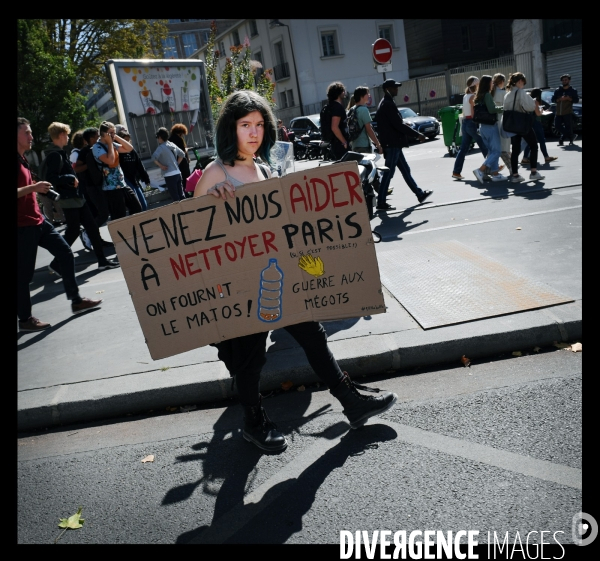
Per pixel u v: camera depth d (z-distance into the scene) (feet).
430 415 10.76
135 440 11.55
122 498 9.66
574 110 44.80
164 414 12.52
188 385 12.57
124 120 42.52
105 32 98.53
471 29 132.36
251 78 47.29
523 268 16.70
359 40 124.77
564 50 84.64
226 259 9.55
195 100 47.98
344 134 26.32
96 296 21.24
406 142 28.04
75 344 16.28
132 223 9.36
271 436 10.27
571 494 8.23
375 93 115.34
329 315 9.89
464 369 12.39
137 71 42.91
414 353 12.62
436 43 131.85
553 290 14.65
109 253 29.60
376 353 12.57
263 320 9.75
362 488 8.96
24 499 10.00
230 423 11.67
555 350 12.63
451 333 12.94
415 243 21.29
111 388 12.91
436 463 9.32
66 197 24.57
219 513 8.90
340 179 9.46
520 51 91.86
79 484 10.27
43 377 14.12
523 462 9.06
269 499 9.04
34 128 77.61
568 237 19.26
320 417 11.30
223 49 151.94
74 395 12.84
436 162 46.93
